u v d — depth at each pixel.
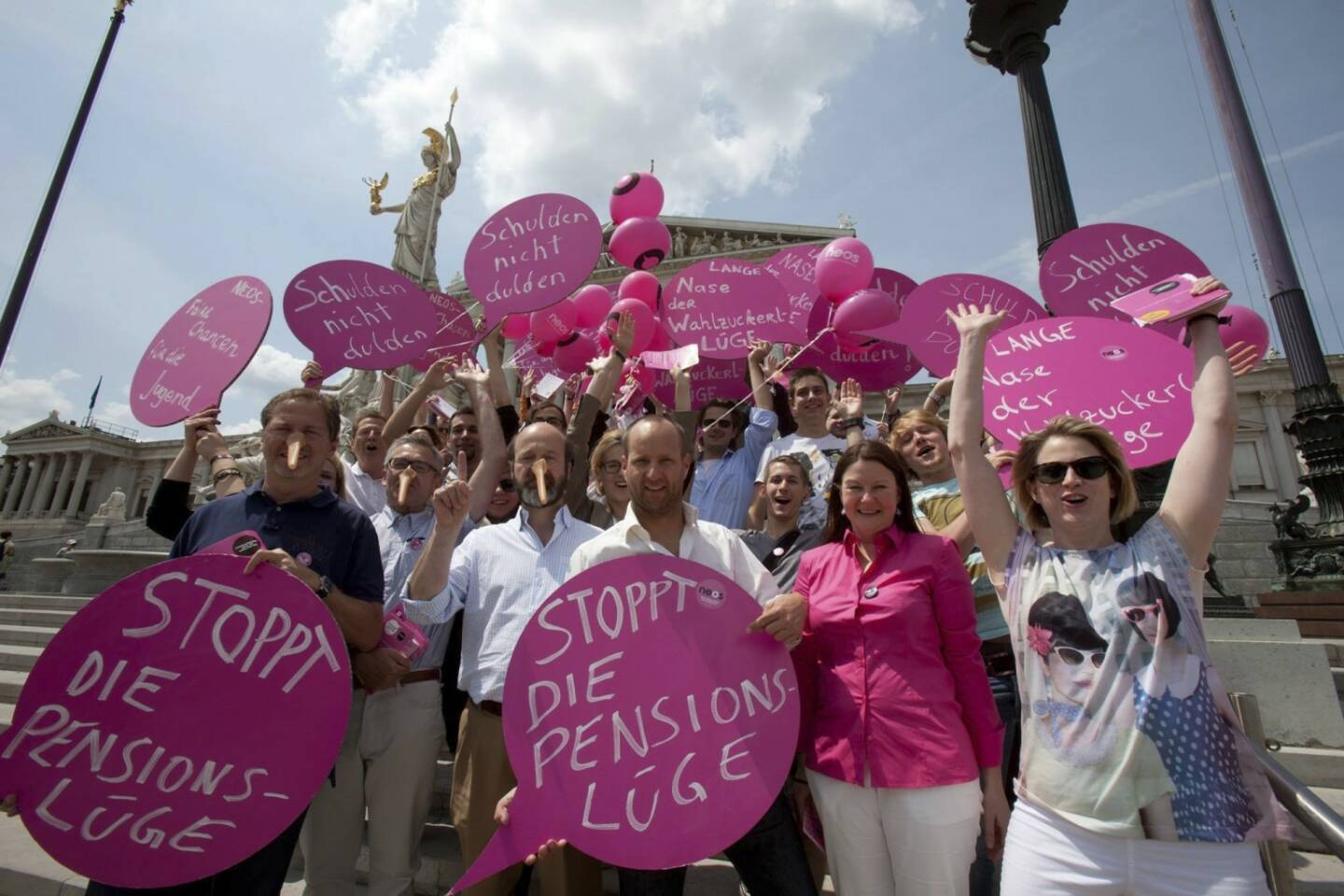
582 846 2.01
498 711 2.79
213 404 3.76
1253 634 4.09
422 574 2.61
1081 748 1.86
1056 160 6.44
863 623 2.38
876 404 23.16
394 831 2.90
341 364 4.92
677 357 5.38
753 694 2.22
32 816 1.95
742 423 5.66
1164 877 1.74
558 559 3.01
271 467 2.56
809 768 2.42
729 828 2.04
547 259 5.07
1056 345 3.22
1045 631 2.01
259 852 2.23
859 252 5.48
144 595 2.16
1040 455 2.20
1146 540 2.02
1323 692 3.59
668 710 2.19
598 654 2.26
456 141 27.69
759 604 2.42
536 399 6.31
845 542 2.67
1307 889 2.72
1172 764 1.77
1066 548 2.13
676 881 2.47
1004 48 7.09
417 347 4.98
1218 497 2.02
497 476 3.58
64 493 54.19
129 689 2.09
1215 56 7.60
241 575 2.23
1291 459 30.00
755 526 4.50
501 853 1.99
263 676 2.16
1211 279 2.28
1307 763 3.40
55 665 2.05
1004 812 2.27
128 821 2.00
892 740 2.22
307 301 5.00
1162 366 3.03
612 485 3.85
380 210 26.36
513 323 6.13
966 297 4.78
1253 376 31.62
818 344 5.93
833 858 2.34
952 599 2.38
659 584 2.35
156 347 4.14
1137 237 4.14
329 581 2.44
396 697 3.03
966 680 2.33
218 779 2.07
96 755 2.03
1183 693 1.82
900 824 2.18
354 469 4.59
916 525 2.60
